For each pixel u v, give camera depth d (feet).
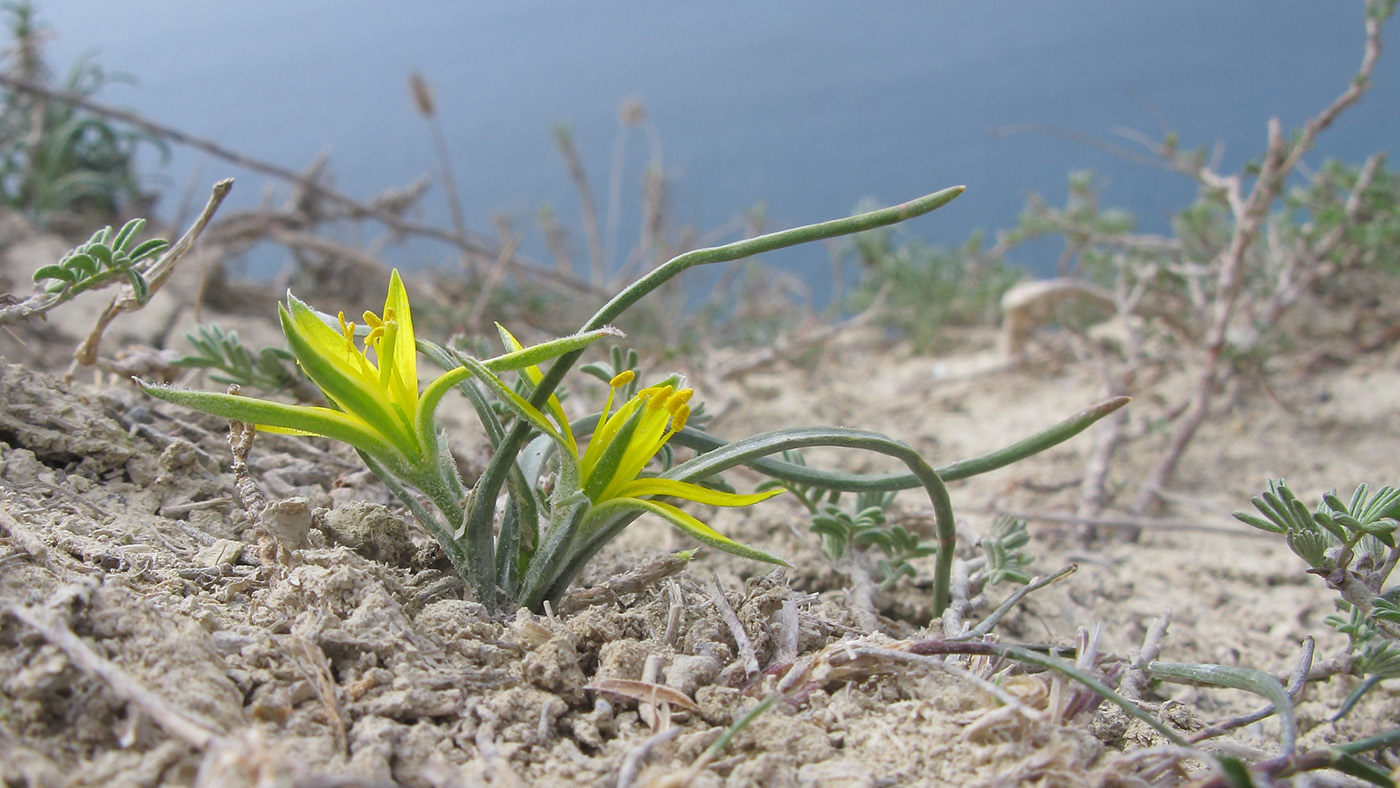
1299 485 1.00
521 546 0.51
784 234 0.46
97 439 0.58
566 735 0.46
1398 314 1.30
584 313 1.57
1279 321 1.33
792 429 0.49
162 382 0.66
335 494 0.61
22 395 0.59
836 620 0.57
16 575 0.45
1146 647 0.54
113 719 0.41
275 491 0.60
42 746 0.41
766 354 1.34
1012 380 1.33
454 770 0.42
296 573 0.48
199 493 0.58
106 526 0.53
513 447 0.48
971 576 0.60
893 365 1.49
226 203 2.18
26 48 1.49
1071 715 0.47
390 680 0.45
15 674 0.42
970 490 1.00
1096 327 1.46
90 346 0.63
